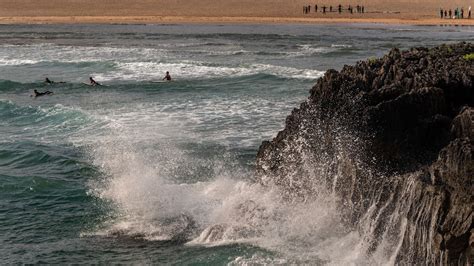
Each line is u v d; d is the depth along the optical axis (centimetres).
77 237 4447
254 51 14762
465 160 3244
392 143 4153
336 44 16050
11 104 8619
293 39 17625
